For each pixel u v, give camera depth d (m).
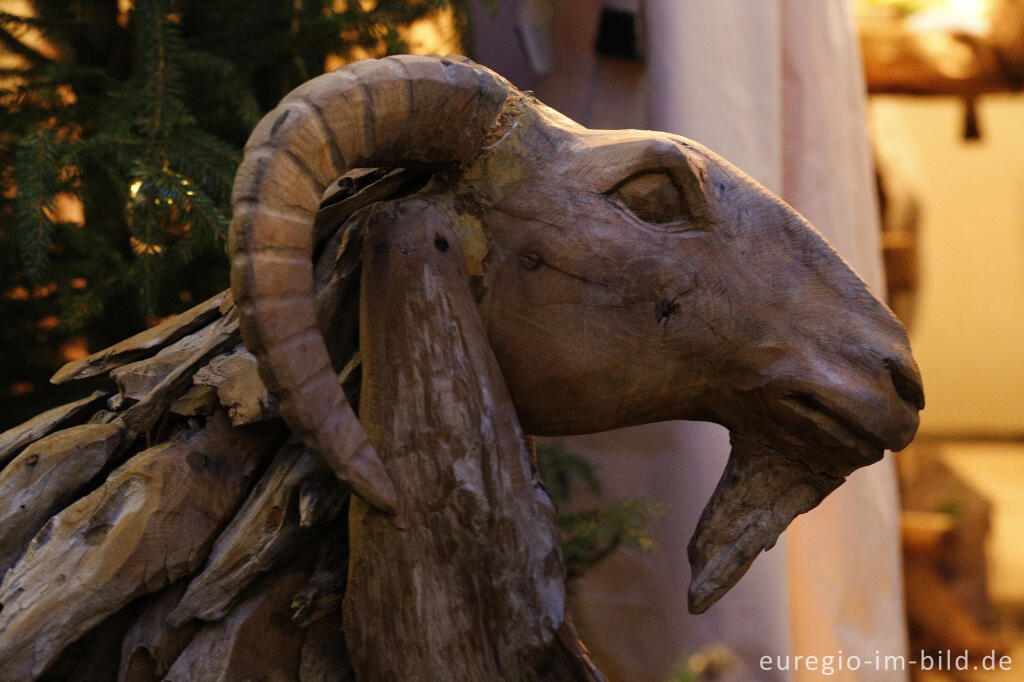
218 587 1.33
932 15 4.93
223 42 2.72
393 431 1.28
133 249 2.44
